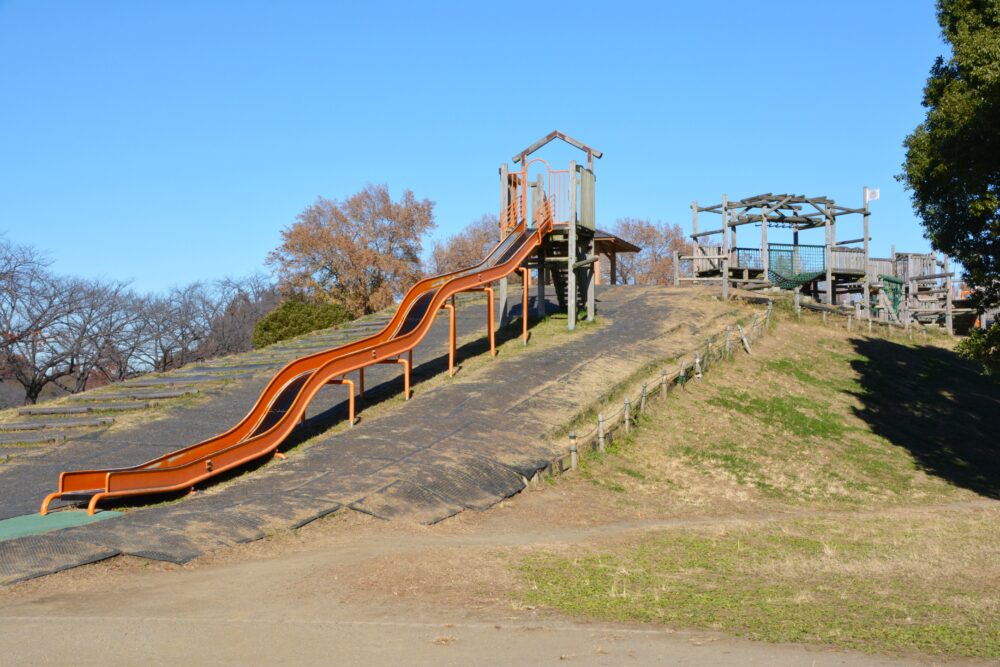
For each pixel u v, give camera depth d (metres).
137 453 19.94
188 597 9.62
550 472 17.78
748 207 38.06
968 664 7.09
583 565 11.46
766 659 7.21
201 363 32.34
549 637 7.96
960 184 20.27
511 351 27.66
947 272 42.81
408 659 7.28
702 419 22.91
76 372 47.66
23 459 19.84
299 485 15.57
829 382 28.06
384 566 10.90
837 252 39.12
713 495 18.17
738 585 10.48
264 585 10.13
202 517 13.41
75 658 7.34
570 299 30.47
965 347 20.12
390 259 62.09
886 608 9.22
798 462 20.86
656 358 26.45
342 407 22.23
